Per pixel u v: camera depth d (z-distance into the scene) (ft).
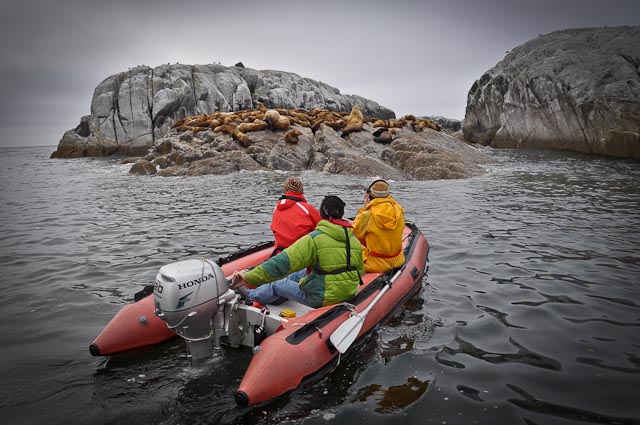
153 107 103.96
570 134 77.87
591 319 14.71
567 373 11.49
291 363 10.70
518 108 87.25
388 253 16.06
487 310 15.51
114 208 36.24
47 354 12.87
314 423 9.56
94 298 17.11
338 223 13.03
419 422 9.57
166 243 24.90
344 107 157.48
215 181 50.34
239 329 12.51
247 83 130.82
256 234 26.48
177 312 10.91
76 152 107.96
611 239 24.08
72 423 9.73
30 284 18.74
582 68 76.79
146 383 11.28
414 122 73.97
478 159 63.87
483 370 11.65
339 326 11.95
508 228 26.99
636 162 59.93
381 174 52.39
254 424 9.61
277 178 51.26
